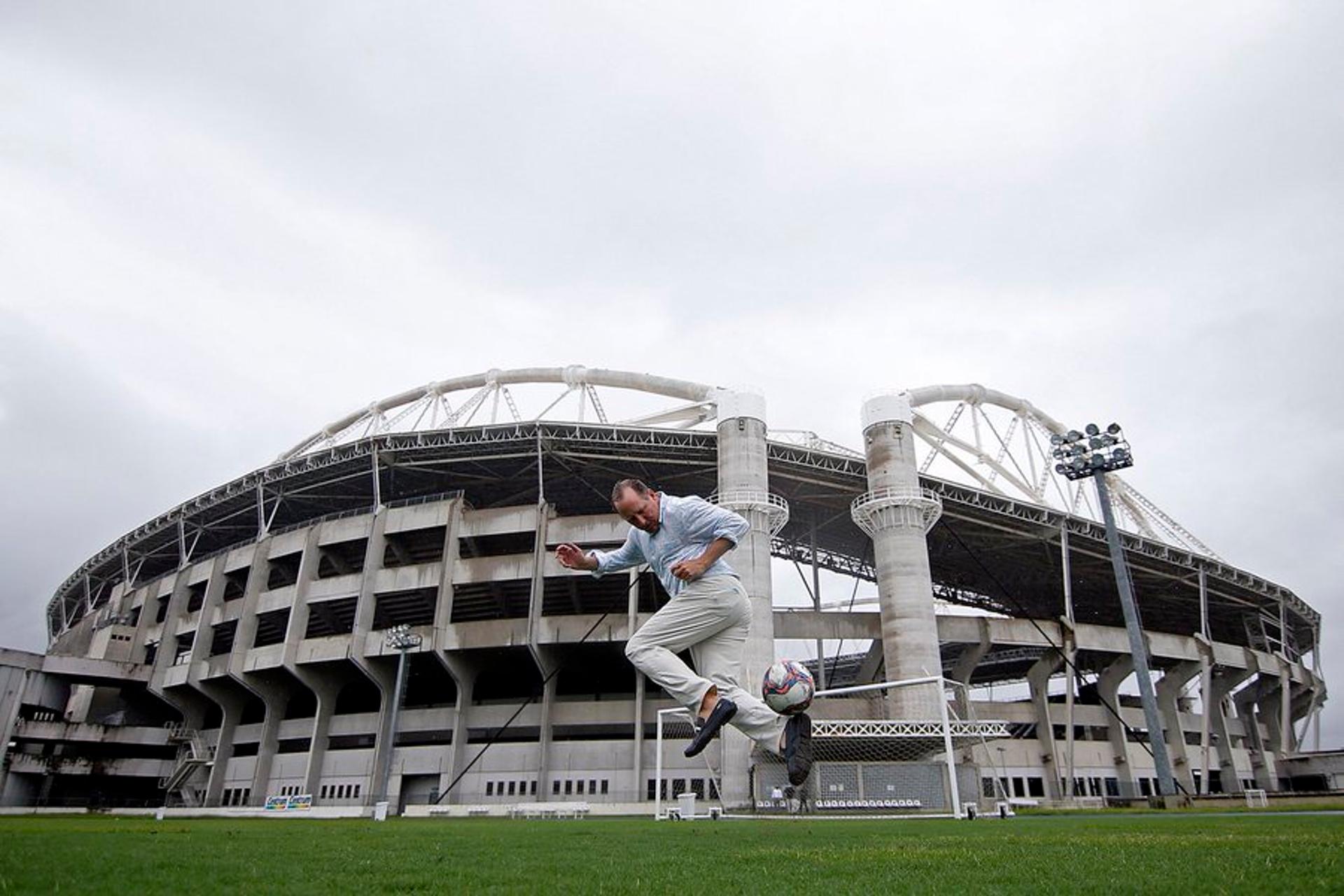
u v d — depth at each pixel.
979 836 8.29
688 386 62.75
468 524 52.75
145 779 64.38
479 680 61.62
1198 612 75.75
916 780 35.50
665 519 5.01
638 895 3.30
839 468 56.38
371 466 58.16
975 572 70.44
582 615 51.69
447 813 40.12
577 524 50.81
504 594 55.16
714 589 4.80
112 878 3.53
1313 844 5.48
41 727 60.38
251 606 56.91
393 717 44.91
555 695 55.75
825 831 11.41
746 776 42.03
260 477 60.94
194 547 69.69
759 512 49.34
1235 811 23.86
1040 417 74.19
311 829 13.84
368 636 51.34
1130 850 5.29
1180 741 63.16
